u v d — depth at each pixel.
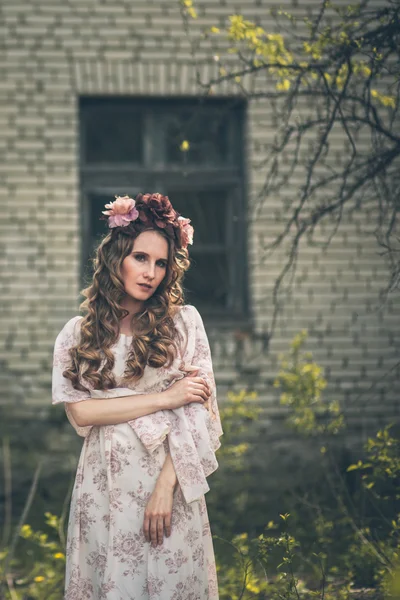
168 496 2.94
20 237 6.57
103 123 6.82
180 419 3.01
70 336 3.17
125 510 2.96
